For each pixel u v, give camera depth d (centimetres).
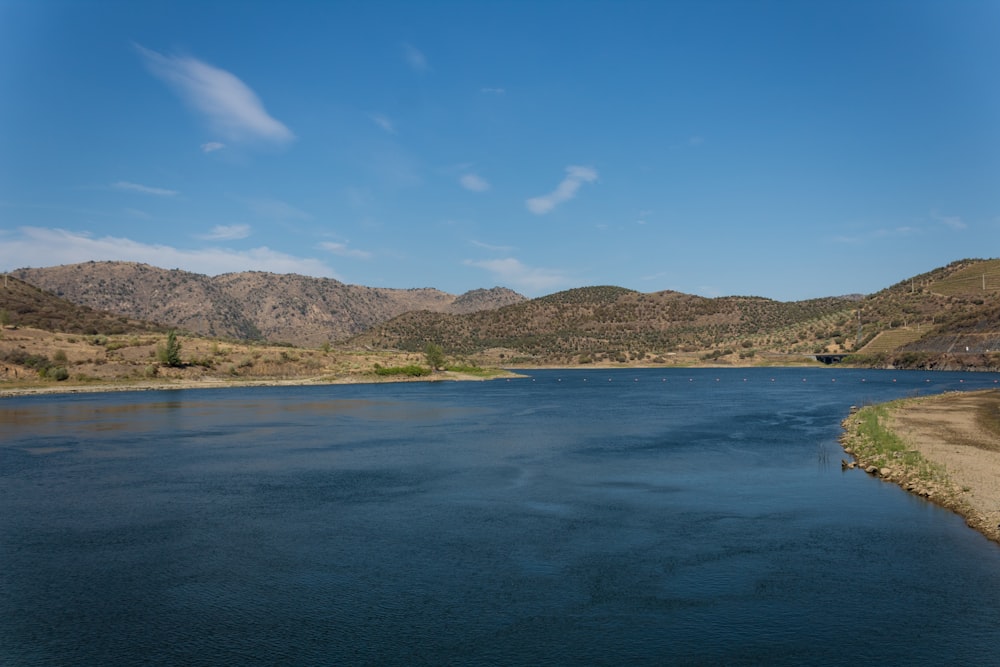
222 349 12850
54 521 2495
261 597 1759
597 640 1509
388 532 2339
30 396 8625
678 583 1841
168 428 5369
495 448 4294
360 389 10756
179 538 2277
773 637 1516
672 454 3994
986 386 10738
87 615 1653
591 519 2500
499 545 2183
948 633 1527
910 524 2384
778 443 4431
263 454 4053
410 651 1462
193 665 1406
